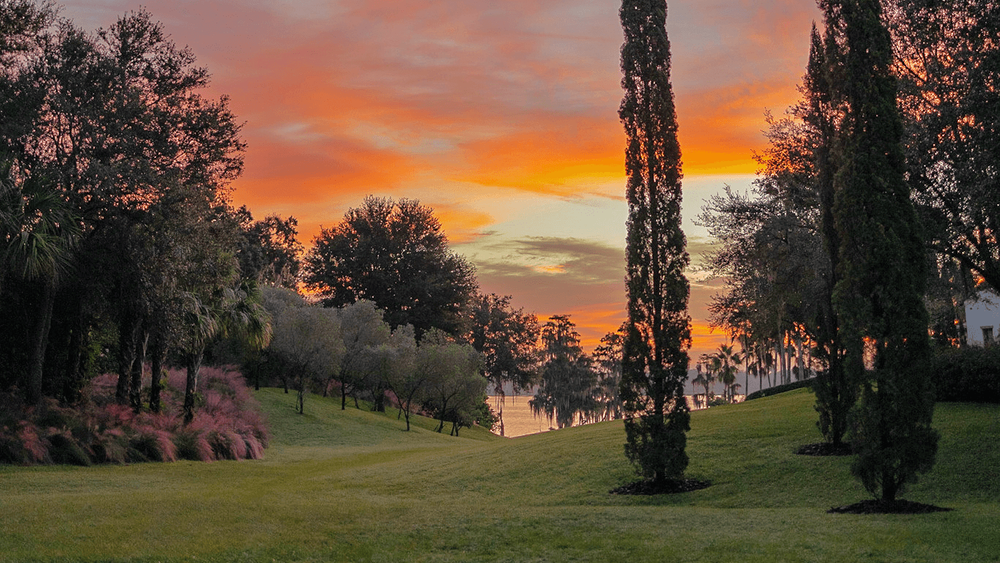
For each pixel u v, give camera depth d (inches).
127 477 799.7
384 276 3228.3
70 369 1078.4
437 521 524.1
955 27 725.3
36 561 389.1
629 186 740.7
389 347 2252.7
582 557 418.6
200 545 438.6
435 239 3363.7
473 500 677.9
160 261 1043.3
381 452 1378.0
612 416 3344.0
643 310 713.0
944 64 732.0
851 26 568.4
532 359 3986.2
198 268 1120.8
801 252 1029.2
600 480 713.0
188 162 1124.5
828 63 583.5
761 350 2586.1
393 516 546.6
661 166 733.9
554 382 3371.1
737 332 1654.8
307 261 3383.4
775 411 975.0
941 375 871.1
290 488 777.6
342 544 461.4
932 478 591.2
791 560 374.6
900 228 543.8
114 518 499.8
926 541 396.5
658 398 691.4
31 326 1071.0
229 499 623.2
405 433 1955.0
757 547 407.2
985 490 555.2
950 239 735.7
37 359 968.9
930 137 687.1
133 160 1040.2
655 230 724.7
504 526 505.0
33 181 915.4
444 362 2306.8
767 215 1147.9
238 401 1523.1
